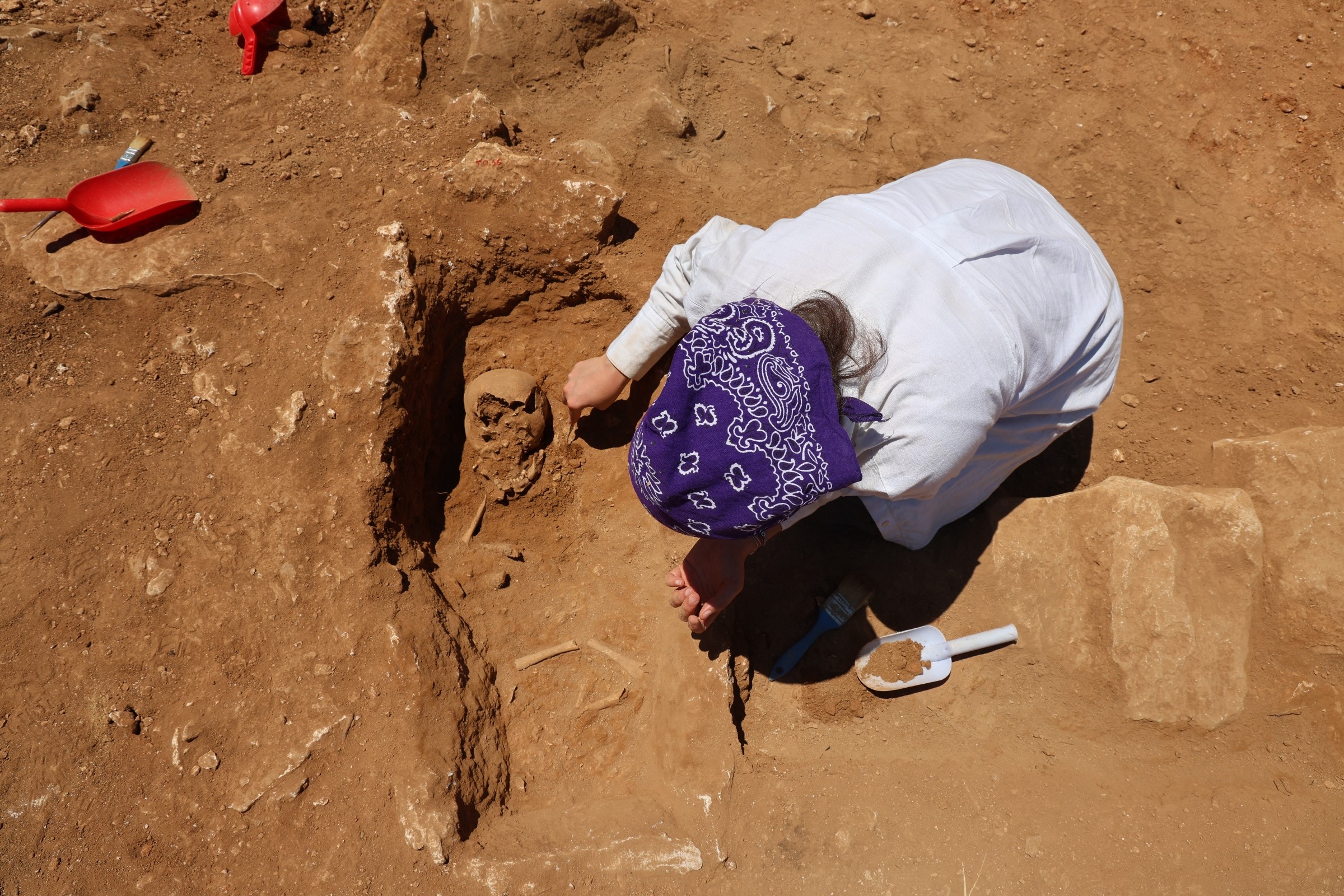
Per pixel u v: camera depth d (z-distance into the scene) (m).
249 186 2.37
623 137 2.77
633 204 2.65
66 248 2.22
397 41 2.72
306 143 2.48
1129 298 2.79
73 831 1.77
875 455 1.57
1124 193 2.96
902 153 2.98
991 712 2.21
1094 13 3.29
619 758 2.07
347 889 1.77
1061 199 2.97
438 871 1.79
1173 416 2.60
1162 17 3.27
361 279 2.21
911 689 2.24
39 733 1.83
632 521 2.39
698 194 2.72
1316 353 2.63
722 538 1.38
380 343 2.12
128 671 1.89
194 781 1.83
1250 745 2.13
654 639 2.20
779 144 2.94
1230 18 3.27
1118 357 2.11
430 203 2.38
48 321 2.18
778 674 2.26
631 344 2.04
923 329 1.51
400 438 2.17
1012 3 3.32
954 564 2.34
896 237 1.62
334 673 1.91
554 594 2.30
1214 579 2.20
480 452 2.31
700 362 1.25
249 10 2.66
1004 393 1.61
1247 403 2.60
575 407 2.21
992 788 2.08
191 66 2.64
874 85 3.12
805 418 1.26
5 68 2.48
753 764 2.08
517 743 2.08
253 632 1.93
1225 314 2.74
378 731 1.88
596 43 2.96
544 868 1.82
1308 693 2.11
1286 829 2.01
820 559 2.40
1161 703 2.14
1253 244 2.85
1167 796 2.08
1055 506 2.31
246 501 2.02
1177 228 2.89
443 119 2.58
